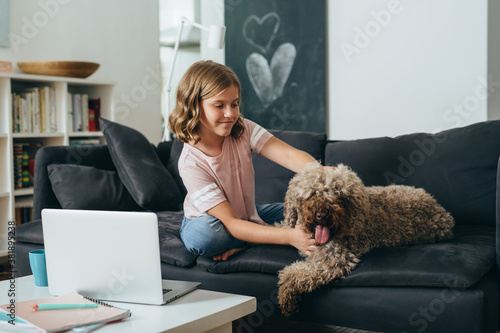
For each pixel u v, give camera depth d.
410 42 3.84
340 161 2.34
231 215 1.71
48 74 3.46
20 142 3.45
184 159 1.83
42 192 2.53
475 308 1.46
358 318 1.59
